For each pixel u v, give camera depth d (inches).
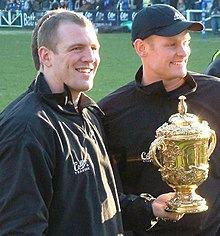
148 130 398.0
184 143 355.9
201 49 2079.2
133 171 401.7
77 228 321.4
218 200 400.2
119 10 2738.7
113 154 403.2
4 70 1692.9
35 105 321.1
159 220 394.3
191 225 394.6
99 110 367.9
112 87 1432.1
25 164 308.2
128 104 402.0
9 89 1422.2
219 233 403.9
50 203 316.8
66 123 328.2
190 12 2689.5
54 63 334.3
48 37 334.3
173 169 359.9
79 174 323.3
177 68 389.4
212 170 399.5
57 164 318.0
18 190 306.8
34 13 2962.6
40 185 312.3
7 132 313.3
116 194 350.9
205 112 401.4
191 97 402.0
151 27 387.2
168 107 398.3
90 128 342.3
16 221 305.1
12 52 2065.7
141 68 404.8
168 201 365.7
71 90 337.1
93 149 335.9
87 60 333.7
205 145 361.7
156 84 392.8
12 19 2982.3
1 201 308.2
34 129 313.3
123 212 379.2
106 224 336.2
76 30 333.1
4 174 309.7
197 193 395.9
